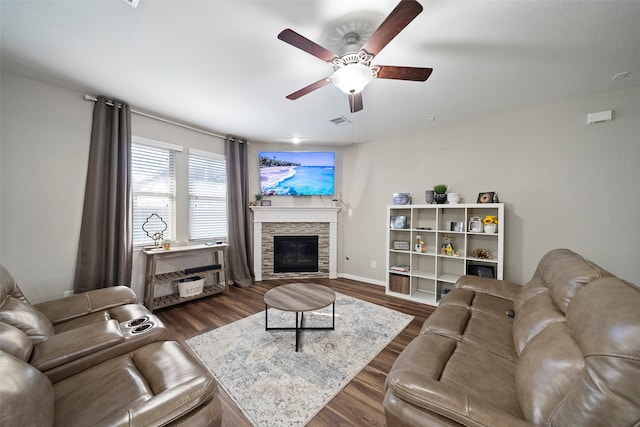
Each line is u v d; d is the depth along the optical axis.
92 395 1.15
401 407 1.01
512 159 3.08
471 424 0.85
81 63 2.15
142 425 0.85
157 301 3.18
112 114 2.86
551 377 0.89
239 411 1.58
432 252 3.67
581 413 0.72
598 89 2.52
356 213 4.55
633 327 0.72
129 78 2.39
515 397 1.09
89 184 2.72
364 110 3.07
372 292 3.86
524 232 3.01
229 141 4.09
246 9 1.57
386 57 2.03
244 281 4.15
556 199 2.83
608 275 1.25
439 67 2.16
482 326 1.71
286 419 1.52
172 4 1.52
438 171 3.65
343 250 4.71
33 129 2.43
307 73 2.27
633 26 1.65
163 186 3.44
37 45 1.92
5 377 0.80
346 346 2.30
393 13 1.26
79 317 1.93
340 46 1.93
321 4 1.53
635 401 0.64
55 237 2.57
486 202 3.11
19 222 2.38
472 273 3.26
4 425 0.69
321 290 2.69
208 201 3.94
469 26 1.68
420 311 3.12
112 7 1.55
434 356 1.35
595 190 2.64
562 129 2.79
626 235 2.51
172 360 1.35
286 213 4.49
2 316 1.39
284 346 2.30
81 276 2.68
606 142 2.58
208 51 1.98
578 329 0.95
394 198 3.82
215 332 2.56
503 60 2.05
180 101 2.86
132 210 3.03
